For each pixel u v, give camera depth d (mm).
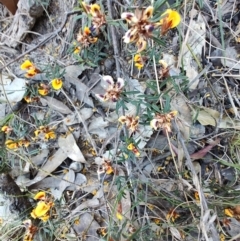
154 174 163
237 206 148
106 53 163
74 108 168
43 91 161
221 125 160
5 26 183
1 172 167
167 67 140
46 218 154
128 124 137
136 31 109
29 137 173
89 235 168
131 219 156
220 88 164
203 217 131
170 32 162
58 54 171
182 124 156
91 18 136
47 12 168
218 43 163
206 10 163
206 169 165
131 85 156
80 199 170
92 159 170
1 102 173
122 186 153
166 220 158
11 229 164
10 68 176
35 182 173
